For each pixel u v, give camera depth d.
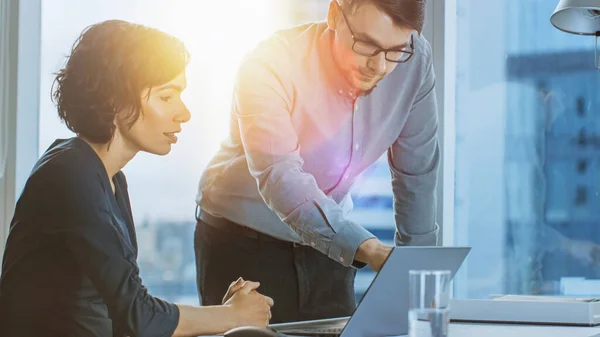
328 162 2.79
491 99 3.33
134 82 1.77
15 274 1.70
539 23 3.30
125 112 1.78
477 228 3.35
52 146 1.80
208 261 2.77
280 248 2.71
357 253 2.11
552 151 3.30
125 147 1.84
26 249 1.69
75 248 1.66
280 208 2.34
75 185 1.68
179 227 3.30
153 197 3.31
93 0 3.30
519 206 3.33
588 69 3.27
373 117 2.80
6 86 3.17
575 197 3.30
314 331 1.69
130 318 1.67
